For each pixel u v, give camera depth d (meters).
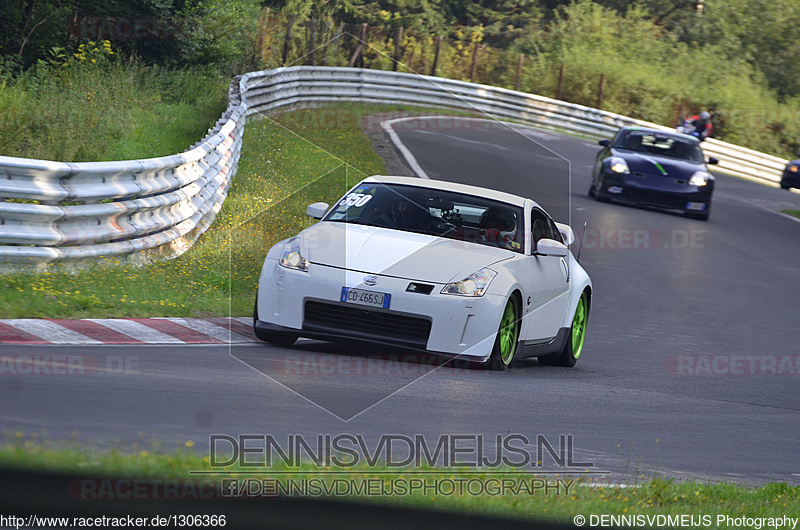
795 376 31.16
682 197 61.22
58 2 75.94
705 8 153.38
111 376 19.59
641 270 47.38
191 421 16.77
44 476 12.90
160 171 37.25
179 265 34.91
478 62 128.12
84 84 65.06
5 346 21.62
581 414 21.73
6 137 48.16
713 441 21.30
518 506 14.14
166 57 86.12
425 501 13.77
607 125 106.00
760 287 47.41
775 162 102.81
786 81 144.62
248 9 97.62
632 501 15.52
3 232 29.70
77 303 26.64
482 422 19.38
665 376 28.98
